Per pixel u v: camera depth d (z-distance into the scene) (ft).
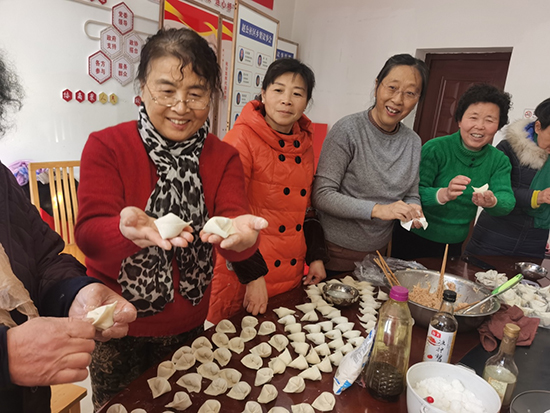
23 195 2.60
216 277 4.59
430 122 13.37
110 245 2.46
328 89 14.78
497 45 10.96
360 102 14.05
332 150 5.36
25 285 2.34
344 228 5.46
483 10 11.05
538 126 6.44
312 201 5.41
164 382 2.60
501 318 3.73
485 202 5.59
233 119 10.87
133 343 3.26
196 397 2.60
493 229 7.07
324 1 14.25
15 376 1.63
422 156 6.43
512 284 3.47
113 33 9.20
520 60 10.66
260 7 13.32
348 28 13.87
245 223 2.61
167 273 3.12
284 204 4.62
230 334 3.41
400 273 4.38
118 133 2.97
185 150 3.13
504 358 2.75
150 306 3.12
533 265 5.50
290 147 4.64
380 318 2.73
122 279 3.03
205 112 2.97
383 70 5.11
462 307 3.64
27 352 1.64
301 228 4.90
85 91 9.04
